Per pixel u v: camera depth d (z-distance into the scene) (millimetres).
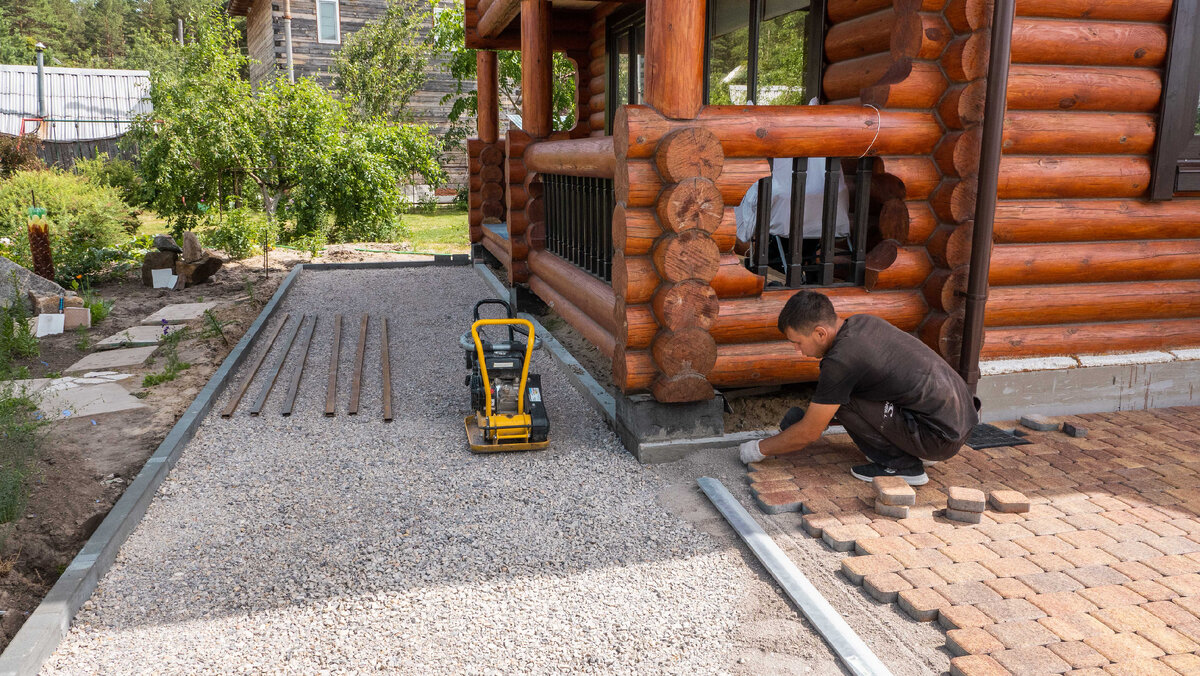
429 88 22297
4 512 3717
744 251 5875
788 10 6141
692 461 4492
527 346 5207
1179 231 5211
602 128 10320
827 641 2873
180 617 3062
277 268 11781
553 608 3119
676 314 4309
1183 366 5293
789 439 4090
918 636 2906
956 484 4121
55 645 2869
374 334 7703
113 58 59812
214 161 13398
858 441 4141
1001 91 4348
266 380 6078
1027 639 2787
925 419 3908
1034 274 5020
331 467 4504
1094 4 4750
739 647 2867
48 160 21734
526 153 7738
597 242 5820
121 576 3352
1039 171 4852
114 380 6184
